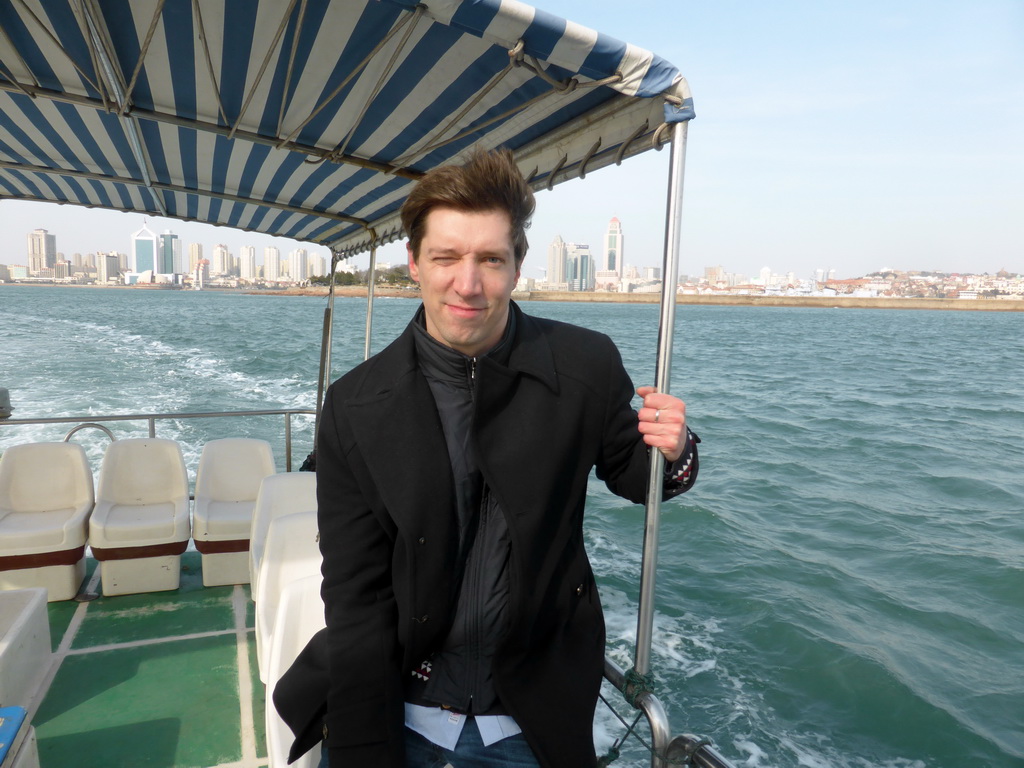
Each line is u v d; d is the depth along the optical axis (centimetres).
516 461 129
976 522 1085
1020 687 628
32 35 242
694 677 604
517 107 223
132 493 454
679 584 796
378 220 451
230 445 471
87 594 422
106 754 288
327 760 139
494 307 124
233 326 4450
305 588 216
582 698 134
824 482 1302
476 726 136
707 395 2408
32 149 377
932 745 543
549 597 135
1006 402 2406
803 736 541
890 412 2138
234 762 286
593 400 136
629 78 173
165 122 304
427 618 130
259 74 239
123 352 2652
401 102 265
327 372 545
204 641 375
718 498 1162
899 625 735
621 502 1087
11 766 185
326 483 140
